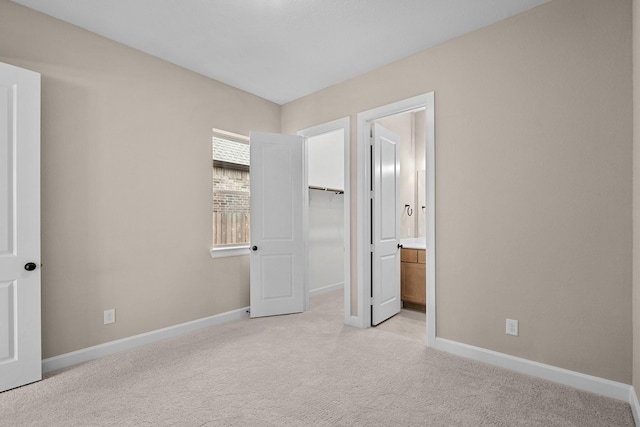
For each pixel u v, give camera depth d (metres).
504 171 2.46
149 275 2.98
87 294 2.62
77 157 2.57
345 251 3.54
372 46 2.86
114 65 2.78
